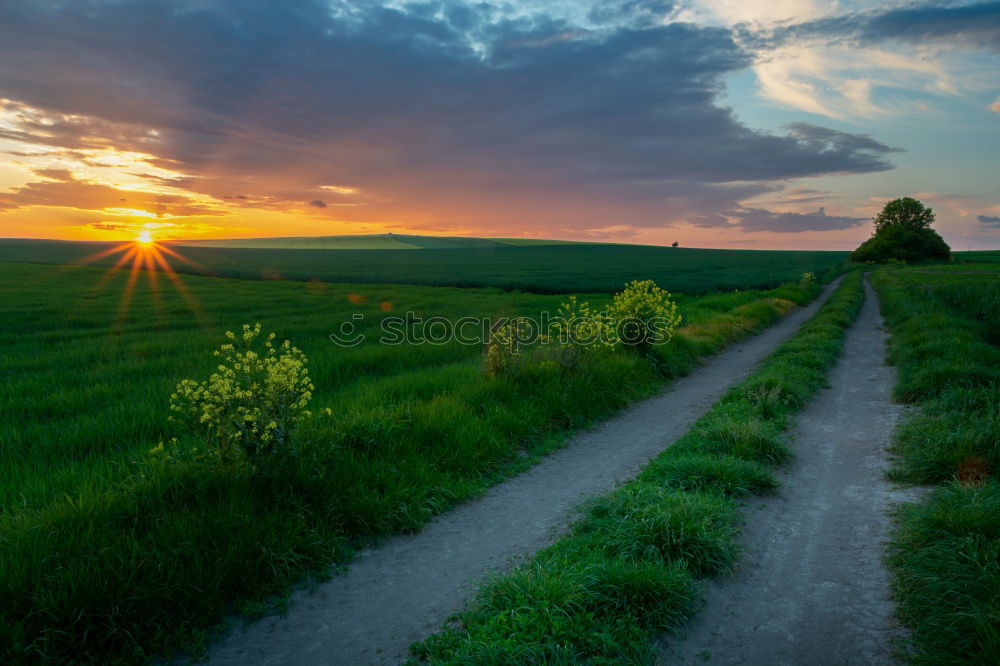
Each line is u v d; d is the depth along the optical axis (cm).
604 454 733
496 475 654
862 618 349
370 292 3784
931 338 1273
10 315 2191
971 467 529
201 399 556
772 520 500
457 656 321
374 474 577
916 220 10106
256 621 386
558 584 371
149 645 356
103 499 459
